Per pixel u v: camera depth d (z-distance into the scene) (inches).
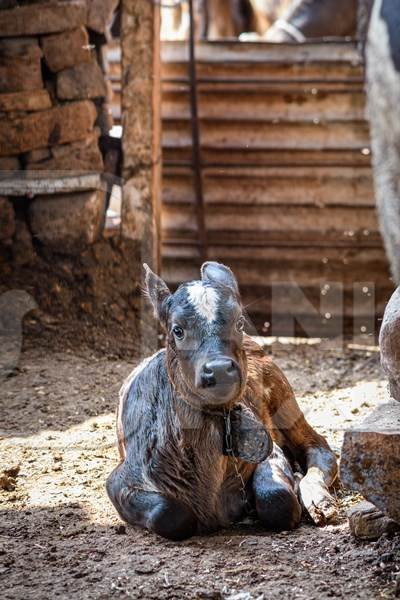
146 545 226.1
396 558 211.9
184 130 454.0
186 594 199.3
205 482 236.8
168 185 457.4
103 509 248.8
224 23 682.2
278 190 456.4
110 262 389.7
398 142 405.4
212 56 450.3
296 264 456.4
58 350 369.4
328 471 261.4
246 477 243.4
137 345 372.8
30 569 212.2
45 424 307.4
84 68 393.1
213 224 459.5
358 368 372.5
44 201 388.8
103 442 293.6
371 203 451.2
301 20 569.0
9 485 260.7
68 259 388.5
